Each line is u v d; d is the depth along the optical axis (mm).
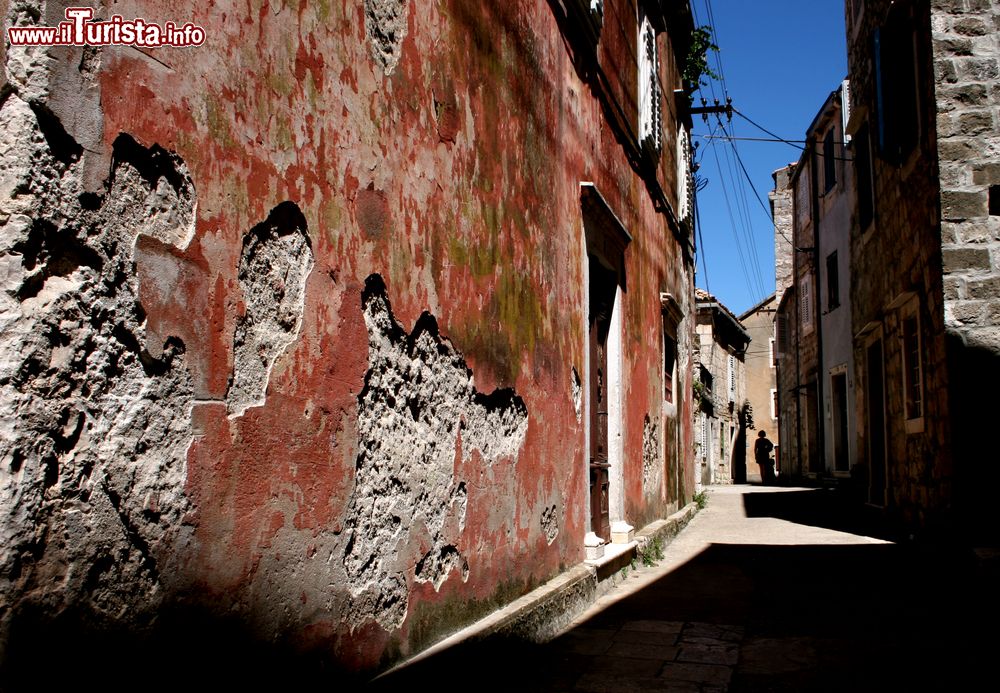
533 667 4250
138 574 1890
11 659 1583
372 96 3021
